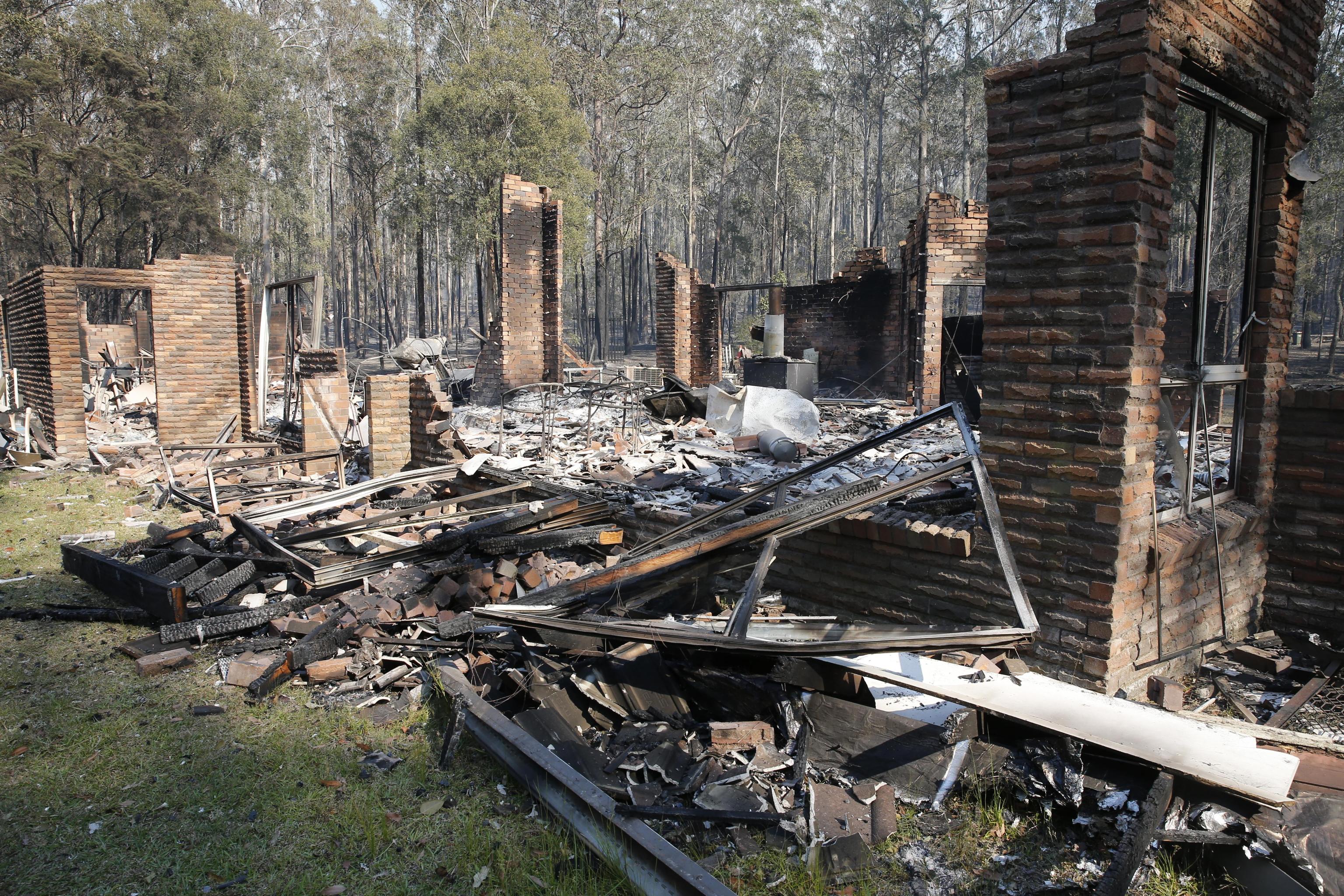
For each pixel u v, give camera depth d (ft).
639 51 129.29
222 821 11.22
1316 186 62.69
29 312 47.78
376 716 14.38
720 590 18.44
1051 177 13.23
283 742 13.42
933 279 45.06
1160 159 12.63
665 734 12.59
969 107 154.20
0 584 22.08
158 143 112.16
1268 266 16.83
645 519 20.68
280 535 22.24
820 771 11.72
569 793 10.81
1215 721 11.53
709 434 32.58
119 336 87.56
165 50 119.14
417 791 11.96
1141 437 13.06
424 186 104.99
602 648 14.61
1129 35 12.19
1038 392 13.73
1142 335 12.72
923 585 15.71
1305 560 17.38
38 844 10.66
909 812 10.93
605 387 39.88
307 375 37.14
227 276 46.29
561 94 99.04
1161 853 9.70
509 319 53.72
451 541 19.71
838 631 12.84
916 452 26.84
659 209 217.97
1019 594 13.12
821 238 204.44
